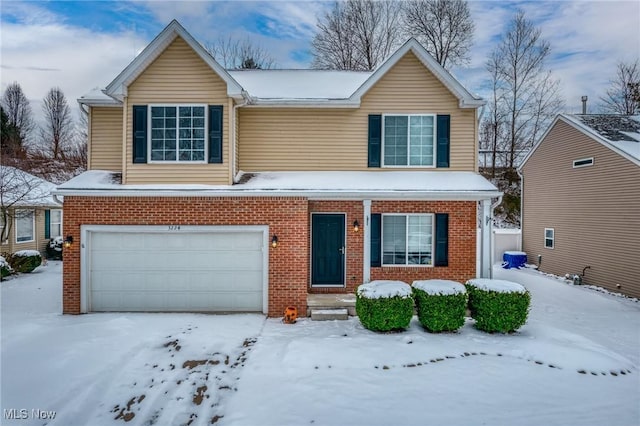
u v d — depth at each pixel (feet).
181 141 31.24
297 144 35.09
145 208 30.42
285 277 30.53
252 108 34.94
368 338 24.90
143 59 30.17
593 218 46.21
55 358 21.31
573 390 18.62
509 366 21.08
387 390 18.34
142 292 30.94
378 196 31.58
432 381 19.26
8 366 20.26
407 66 34.91
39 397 17.63
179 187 30.27
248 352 23.02
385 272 34.14
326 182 32.30
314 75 41.04
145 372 20.54
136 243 30.91
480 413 16.53
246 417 16.24
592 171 46.42
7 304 33.86
